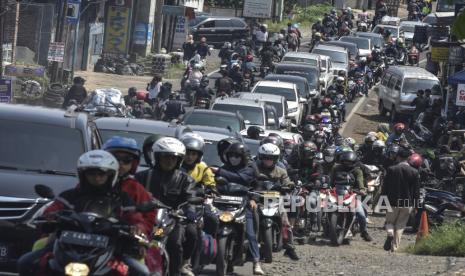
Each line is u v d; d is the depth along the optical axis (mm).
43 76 69562
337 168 41344
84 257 16234
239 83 95062
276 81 84000
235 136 37250
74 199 17062
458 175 54969
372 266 32469
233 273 29719
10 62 81188
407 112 97438
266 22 163500
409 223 48844
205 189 25969
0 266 24031
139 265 16984
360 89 114750
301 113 84562
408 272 30875
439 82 98938
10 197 24188
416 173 39969
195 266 25391
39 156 25859
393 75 101438
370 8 199375
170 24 125500
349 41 128750
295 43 134250
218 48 139375
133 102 72062
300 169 41219
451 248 38000
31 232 23812
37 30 87625
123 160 19266
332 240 40094
